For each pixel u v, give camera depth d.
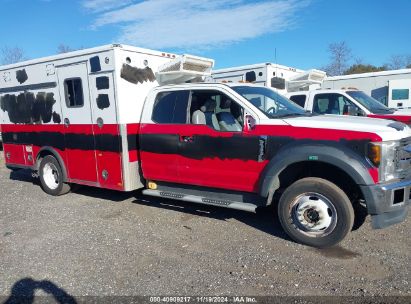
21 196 7.77
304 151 4.51
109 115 6.28
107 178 6.53
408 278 3.78
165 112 5.90
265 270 4.09
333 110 9.23
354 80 14.60
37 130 7.65
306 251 4.53
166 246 4.84
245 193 5.26
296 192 4.66
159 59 6.77
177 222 5.76
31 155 7.94
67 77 6.84
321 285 3.73
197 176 5.57
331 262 4.21
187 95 5.73
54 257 4.63
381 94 14.02
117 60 6.05
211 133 5.32
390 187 4.25
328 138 4.46
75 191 7.96
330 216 4.50
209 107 5.57
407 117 8.35
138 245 4.90
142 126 6.12
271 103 5.49
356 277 3.86
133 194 7.53
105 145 6.43
